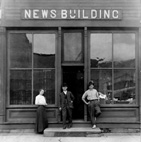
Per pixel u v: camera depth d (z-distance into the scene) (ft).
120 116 34.06
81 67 35.42
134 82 34.35
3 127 33.50
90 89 33.09
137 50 34.32
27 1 33.94
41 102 32.45
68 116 33.58
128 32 34.40
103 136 31.35
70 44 34.63
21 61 34.45
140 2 33.99
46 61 34.45
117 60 34.45
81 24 33.86
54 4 33.91
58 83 34.01
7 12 33.91
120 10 33.86
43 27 34.09
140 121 33.65
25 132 33.35
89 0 33.91
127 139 29.78
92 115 32.63
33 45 34.45
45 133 31.35
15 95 34.27
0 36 33.86
